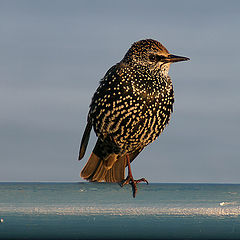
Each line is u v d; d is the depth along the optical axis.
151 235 6.08
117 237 6.03
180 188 6.16
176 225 6.13
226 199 6.10
